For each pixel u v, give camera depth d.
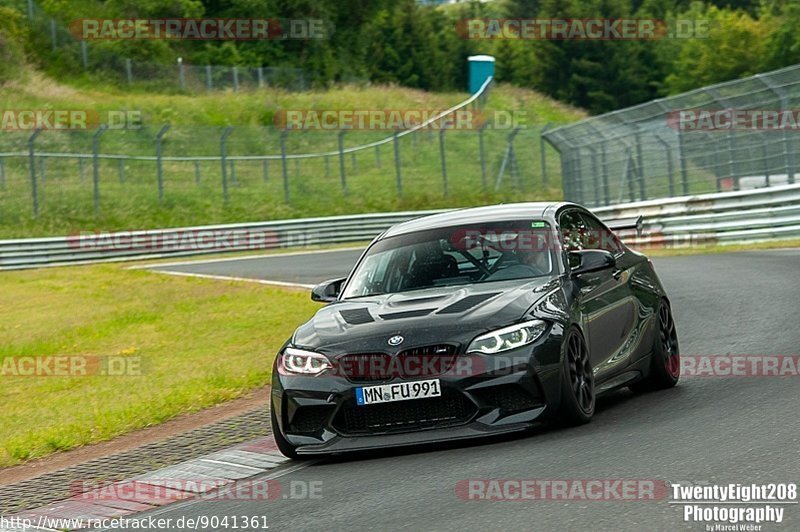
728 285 54.72
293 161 167.38
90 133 164.75
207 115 188.50
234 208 149.25
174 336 58.72
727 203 89.06
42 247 118.69
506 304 24.55
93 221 138.38
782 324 39.06
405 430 23.75
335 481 22.58
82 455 31.94
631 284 29.42
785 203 84.19
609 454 21.47
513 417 23.50
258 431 30.81
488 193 163.75
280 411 24.92
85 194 144.75
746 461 19.72
